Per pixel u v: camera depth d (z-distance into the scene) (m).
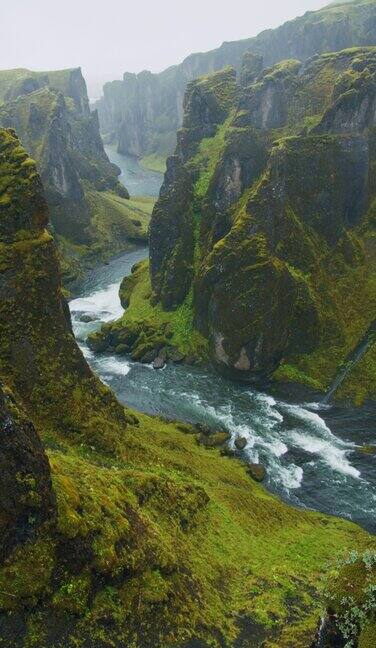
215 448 49.88
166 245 80.50
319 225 70.69
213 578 25.72
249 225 65.31
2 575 17.84
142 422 47.72
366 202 74.06
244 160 76.31
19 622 17.47
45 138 124.44
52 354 35.69
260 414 57.47
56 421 34.38
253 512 36.38
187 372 67.75
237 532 31.98
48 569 18.73
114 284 107.12
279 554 31.05
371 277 70.00
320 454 50.09
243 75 112.69
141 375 66.81
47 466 20.38
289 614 24.31
